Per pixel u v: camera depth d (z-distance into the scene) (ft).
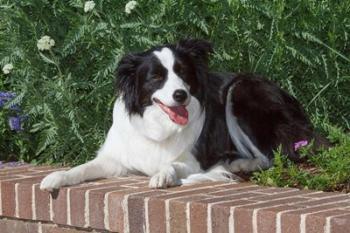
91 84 23.11
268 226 15.47
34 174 21.15
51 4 25.08
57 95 22.52
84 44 23.72
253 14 24.20
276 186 18.81
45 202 19.35
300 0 24.08
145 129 20.18
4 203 20.30
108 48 23.27
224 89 22.38
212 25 24.39
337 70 24.21
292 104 22.91
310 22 24.04
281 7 23.73
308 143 22.04
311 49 23.89
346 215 14.90
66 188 18.90
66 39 22.85
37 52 23.62
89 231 18.65
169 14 23.72
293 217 15.14
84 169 19.76
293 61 24.36
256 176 19.62
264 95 22.52
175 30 23.75
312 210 15.47
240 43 24.32
